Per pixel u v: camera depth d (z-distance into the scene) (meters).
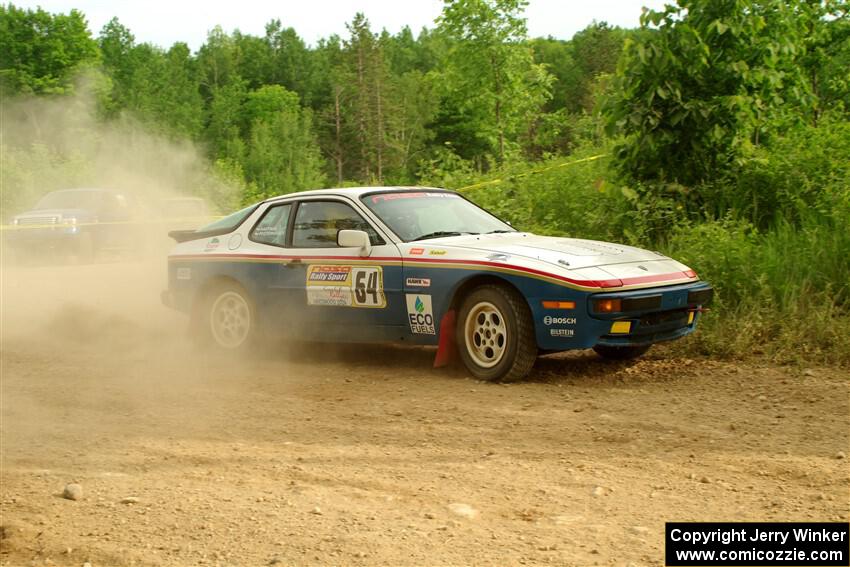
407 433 5.50
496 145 26.80
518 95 26.59
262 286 8.08
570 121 27.09
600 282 6.39
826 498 4.09
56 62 74.31
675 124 10.03
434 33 27.22
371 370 7.50
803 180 9.84
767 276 8.17
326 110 113.56
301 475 4.73
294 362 8.00
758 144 10.88
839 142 10.22
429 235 7.46
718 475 4.47
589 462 4.77
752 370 6.80
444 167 14.47
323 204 7.94
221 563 3.57
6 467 5.09
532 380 6.80
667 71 10.08
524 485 4.42
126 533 3.93
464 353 6.92
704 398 6.07
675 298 6.69
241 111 114.31
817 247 8.54
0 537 3.93
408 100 106.56
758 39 10.29
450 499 4.25
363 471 4.76
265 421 5.95
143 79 92.31
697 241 8.85
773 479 4.39
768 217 9.95
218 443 5.44
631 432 5.30
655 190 10.16
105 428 5.91
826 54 13.98
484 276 6.78
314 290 7.71
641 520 3.90
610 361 7.38
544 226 10.84
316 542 3.74
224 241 8.51
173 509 4.23
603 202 10.77
